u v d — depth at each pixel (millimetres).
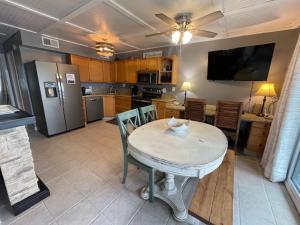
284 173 1931
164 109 3846
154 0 1927
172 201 1521
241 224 1414
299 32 2479
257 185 1952
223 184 1565
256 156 2734
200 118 2963
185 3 1969
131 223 1393
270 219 1472
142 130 1760
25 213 1469
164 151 1268
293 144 1829
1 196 1675
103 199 1667
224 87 3443
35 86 3287
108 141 3266
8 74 4566
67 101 3705
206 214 1208
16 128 1424
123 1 1958
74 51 4254
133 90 5117
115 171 2188
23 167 1500
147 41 3812
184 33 2209
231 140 3271
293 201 1679
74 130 3965
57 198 1665
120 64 5090
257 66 2863
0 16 2477
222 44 3357
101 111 4988
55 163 2365
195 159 1146
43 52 3814
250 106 3176
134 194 1749
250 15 2232
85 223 1383
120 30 3059
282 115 1952
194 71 3830
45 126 3412
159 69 4199
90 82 5148
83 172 2150
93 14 2350
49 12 2322
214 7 2043
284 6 1956
